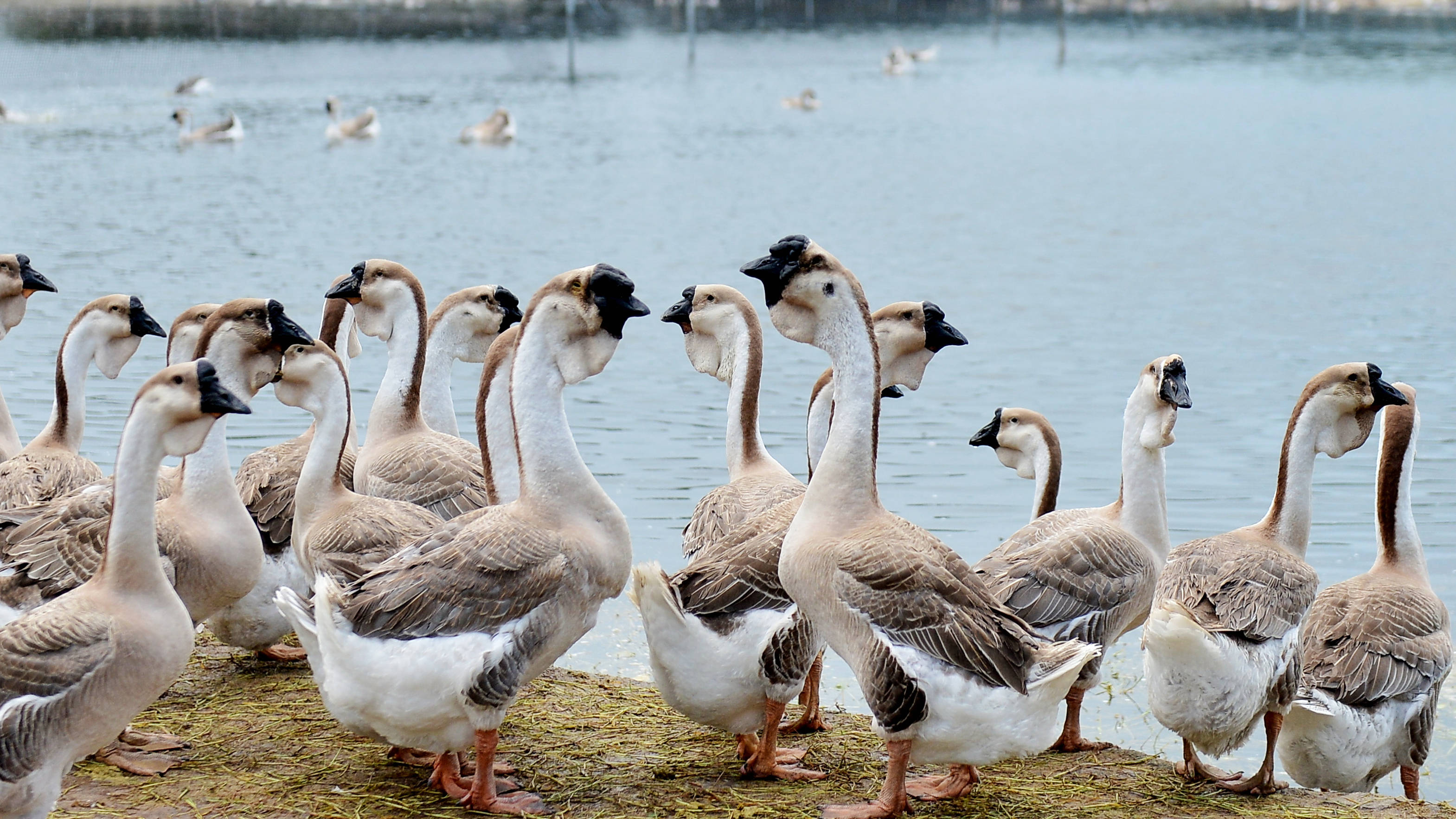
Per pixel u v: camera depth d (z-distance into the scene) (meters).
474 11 117.88
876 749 9.28
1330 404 9.53
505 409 9.72
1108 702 10.91
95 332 11.30
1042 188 43.22
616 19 123.88
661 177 45.50
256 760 8.66
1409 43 104.12
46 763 7.30
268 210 36.62
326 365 9.62
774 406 18.84
